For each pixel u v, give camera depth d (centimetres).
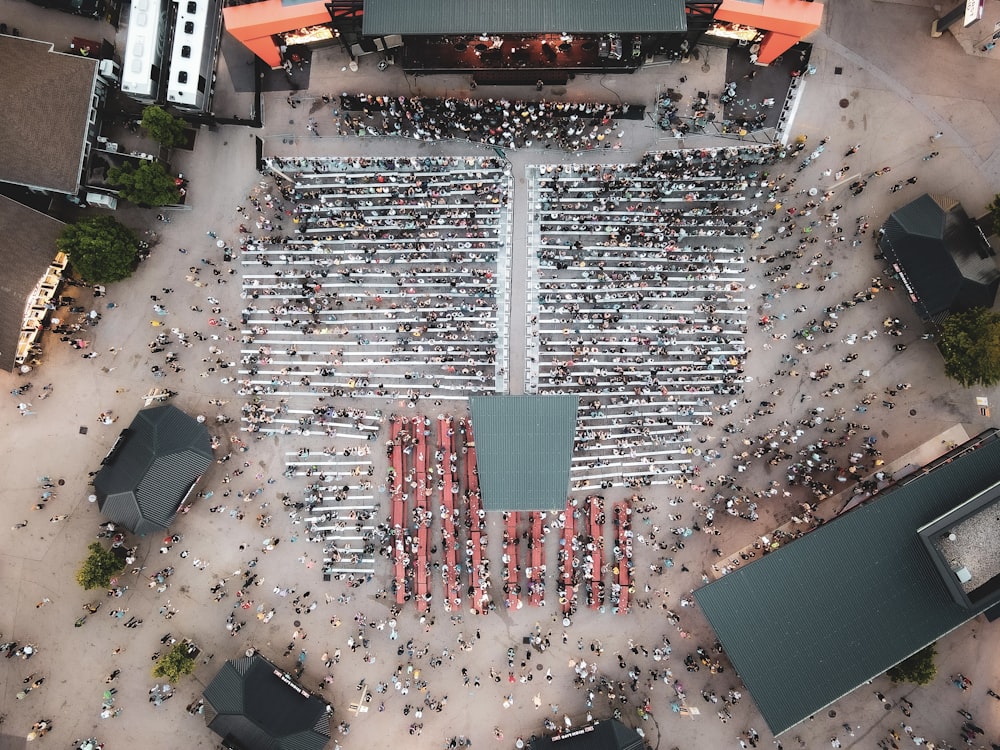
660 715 4484
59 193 4259
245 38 4084
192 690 4422
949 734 4438
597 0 3953
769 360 4491
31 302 4175
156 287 4444
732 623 3912
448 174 4378
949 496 3959
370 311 4412
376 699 4444
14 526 4406
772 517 4516
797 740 4459
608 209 4409
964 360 4078
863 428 4500
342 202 4388
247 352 4441
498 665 4488
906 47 4491
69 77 4044
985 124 4475
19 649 4369
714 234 4409
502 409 3872
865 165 4469
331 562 4444
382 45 4300
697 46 4425
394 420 4459
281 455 4472
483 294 4419
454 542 4434
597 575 4447
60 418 4428
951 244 4178
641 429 4438
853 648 3897
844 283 4484
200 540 4450
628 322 4444
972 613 3816
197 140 4444
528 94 4469
